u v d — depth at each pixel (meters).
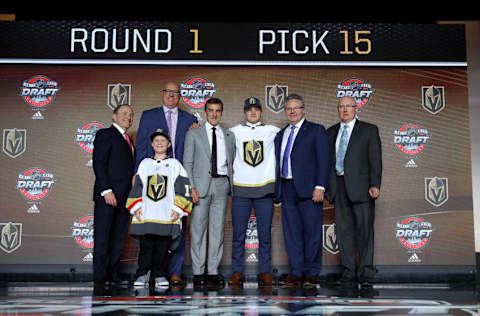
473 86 5.38
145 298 3.35
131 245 5.05
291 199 4.34
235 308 2.87
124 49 5.22
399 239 5.05
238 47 5.24
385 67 5.25
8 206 5.05
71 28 5.24
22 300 3.28
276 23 5.27
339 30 5.28
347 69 5.25
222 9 5.81
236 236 4.36
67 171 5.13
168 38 5.24
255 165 4.34
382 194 5.11
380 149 4.38
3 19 5.64
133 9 5.77
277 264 5.04
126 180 4.38
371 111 5.21
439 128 5.20
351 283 4.41
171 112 4.78
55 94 5.19
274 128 4.51
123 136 4.45
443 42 5.27
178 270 4.50
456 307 2.94
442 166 5.15
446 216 5.09
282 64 5.23
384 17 5.83
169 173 4.26
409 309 2.85
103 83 5.21
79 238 5.07
